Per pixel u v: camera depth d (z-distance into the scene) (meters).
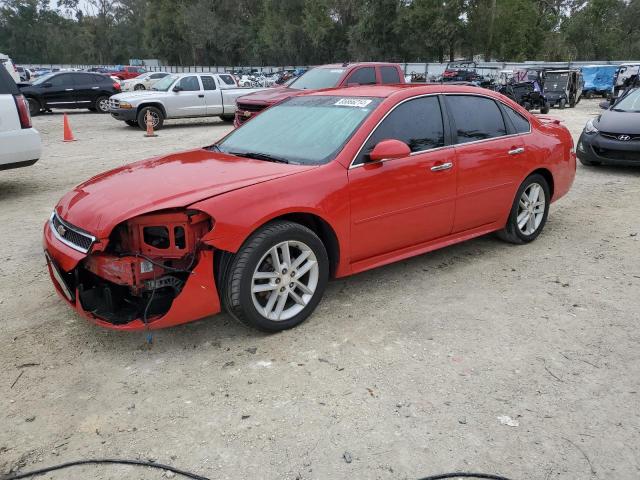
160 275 3.35
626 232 6.12
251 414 2.91
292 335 3.72
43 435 2.76
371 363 3.39
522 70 25.73
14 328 3.83
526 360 3.44
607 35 63.31
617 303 4.25
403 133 4.31
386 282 4.64
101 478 2.47
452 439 2.72
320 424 2.83
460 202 4.73
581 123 18.44
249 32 79.69
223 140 4.87
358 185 3.95
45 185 8.59
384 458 2.60
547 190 5.66
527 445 2.68
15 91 7.12
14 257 5.25
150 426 2.82
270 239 3.47
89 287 3.65
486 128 4.98
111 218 3.28
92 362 3.40
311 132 4.32
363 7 57.22
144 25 97.69
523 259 5.22
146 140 14.10
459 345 3.61
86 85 21.95
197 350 3.53
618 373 3.30
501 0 55.06
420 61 58.78
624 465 2.55
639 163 9.18
